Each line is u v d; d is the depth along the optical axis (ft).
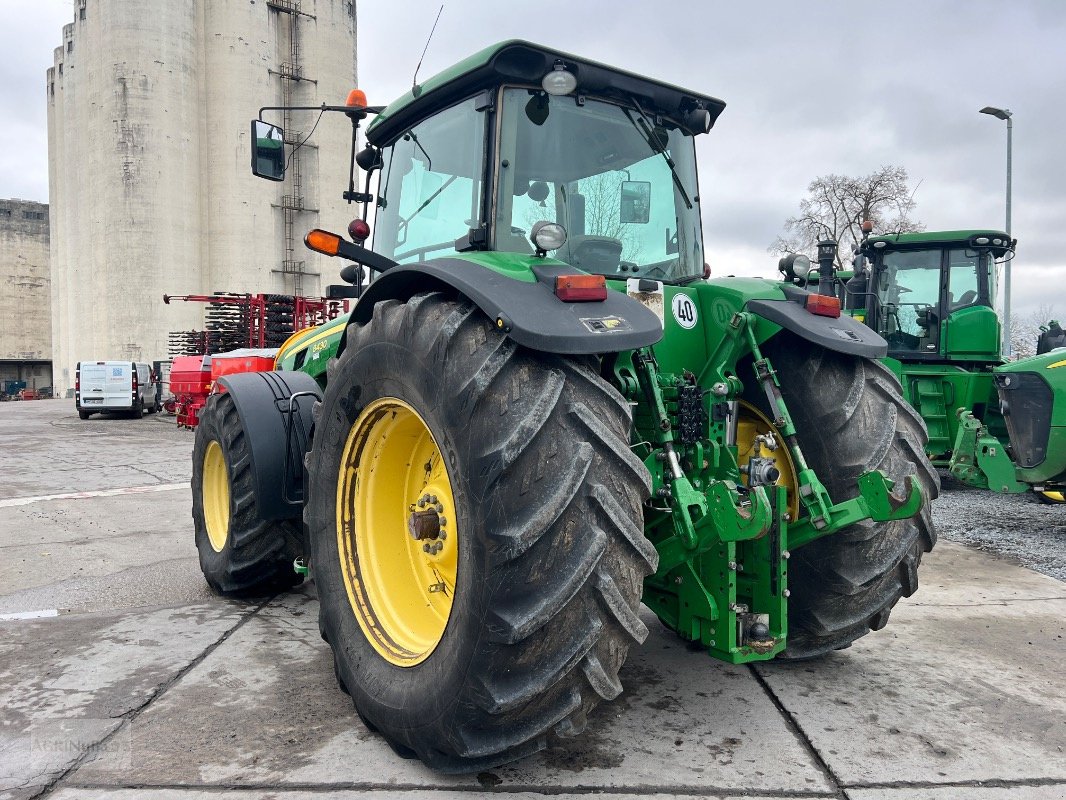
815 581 9.20
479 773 7.48
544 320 6.67
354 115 12.14
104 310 118.42
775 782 7.34
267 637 11.53
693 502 7.76
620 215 9.96
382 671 7.97
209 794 7.13
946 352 28.35
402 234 11.02
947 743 8.17
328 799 7.04
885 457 8.79
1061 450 19.97
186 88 117.29
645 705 9.10
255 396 12.41
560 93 8.75
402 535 8.93
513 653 6.32
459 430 6.69
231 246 121.29
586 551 6.31
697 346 9.53
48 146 145.28
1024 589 14.33
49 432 54.13
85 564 16.08
